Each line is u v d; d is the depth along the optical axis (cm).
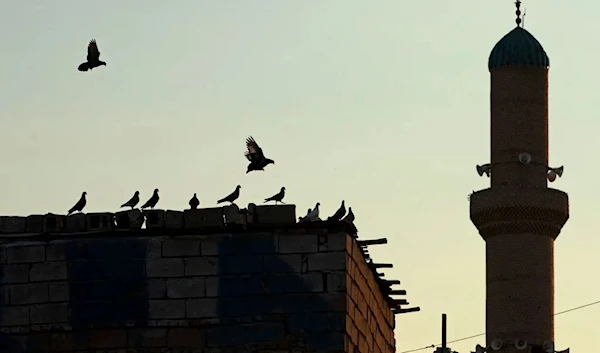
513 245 7938
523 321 7838
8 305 3316
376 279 3806
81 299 3309
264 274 3281
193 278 3297
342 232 3281
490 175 8256
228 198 3369
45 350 3297
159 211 3331
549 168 8194
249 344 3256
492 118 8325
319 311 3253
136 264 3312
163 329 3284
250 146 3406
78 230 3338
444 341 5675
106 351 3281
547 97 8331
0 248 3338
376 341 3791
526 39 8362
